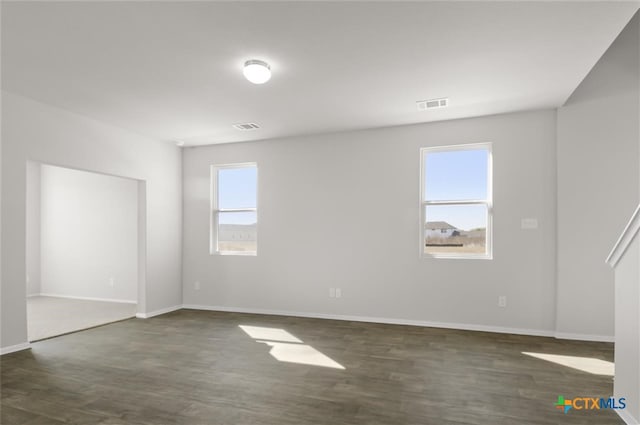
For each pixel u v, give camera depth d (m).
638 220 2.19
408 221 4.98
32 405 2.65
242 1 2.28
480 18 2.49
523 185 4.51
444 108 4.36
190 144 6.05
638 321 2.24
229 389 2.91
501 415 2.49
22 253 3.92
